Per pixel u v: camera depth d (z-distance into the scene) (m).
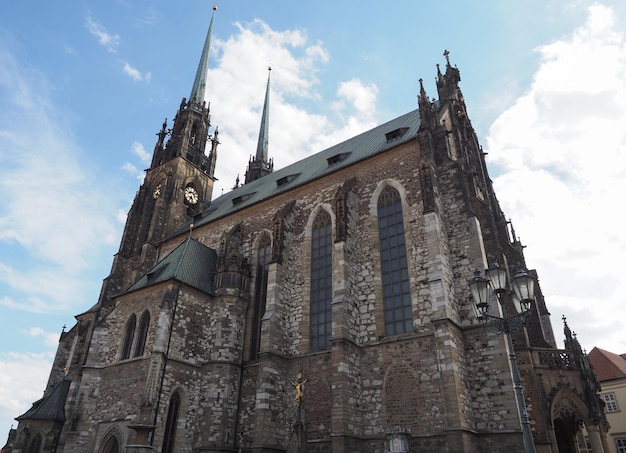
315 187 48.22
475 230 36.75
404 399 32.91
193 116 81.62
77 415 40.66
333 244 40.88
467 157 47.69
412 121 50.09
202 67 88.44
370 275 39.22
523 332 32.97
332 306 36.72
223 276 45.50
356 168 45.72
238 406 40.62
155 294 42.75
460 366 31.67
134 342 41.41
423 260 37.00
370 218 41.88
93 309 61.88
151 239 64.69
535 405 30.62
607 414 61.22
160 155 78.62
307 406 37.03
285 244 45.28
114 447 37.59
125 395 38.91
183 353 40.31
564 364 32.41
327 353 38.09
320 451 34.75
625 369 65.19
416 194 40.16
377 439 32.78
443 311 32.50
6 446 49.00
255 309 45.81
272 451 35.47
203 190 76.06
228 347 42.09
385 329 36.84
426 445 30.58
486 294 20.52
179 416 38.16
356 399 34.06
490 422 30.48
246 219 53.53
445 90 49.78
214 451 37.28
